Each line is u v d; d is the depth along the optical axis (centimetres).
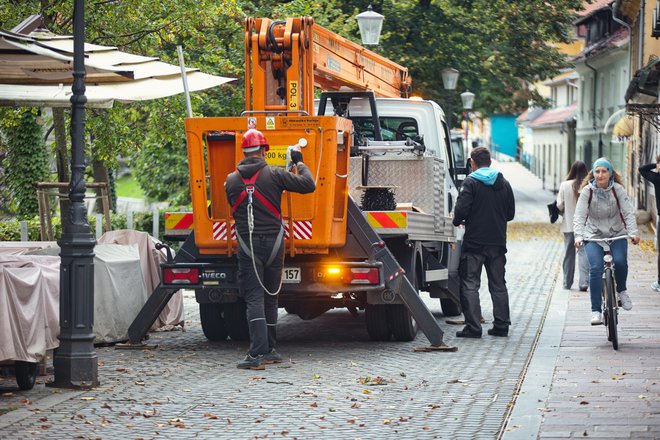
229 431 1440
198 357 2105
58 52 1862
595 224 2203
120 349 2212
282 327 2625
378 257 2125
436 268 2469
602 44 10438
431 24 6856
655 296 3067
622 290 2181
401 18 6806
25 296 1712
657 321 2533
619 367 1895
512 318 2702
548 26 7400
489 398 1658
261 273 1980
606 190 2186
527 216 8556
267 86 2219
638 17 7738
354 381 1819
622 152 9244
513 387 1750
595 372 1844
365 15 3847
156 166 6906
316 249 2077
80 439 1389
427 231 2338
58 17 3659
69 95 2267
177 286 2166
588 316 2684
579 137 12300
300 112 2122
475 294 2366
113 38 3628
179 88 2445
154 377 1867
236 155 2078
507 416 1515
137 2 3550
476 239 2361
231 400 1653
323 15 5188
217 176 2117
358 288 2097
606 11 10725
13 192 5444
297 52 2162
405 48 6856
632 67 7844
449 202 2777
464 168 2884
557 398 1611
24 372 1725
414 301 2161
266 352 1981
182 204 6644
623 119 7212
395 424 1473
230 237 2098
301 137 2053
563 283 3444
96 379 1769
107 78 2422
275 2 4803
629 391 1662
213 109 4653
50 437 1399
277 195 1966
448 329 2561
